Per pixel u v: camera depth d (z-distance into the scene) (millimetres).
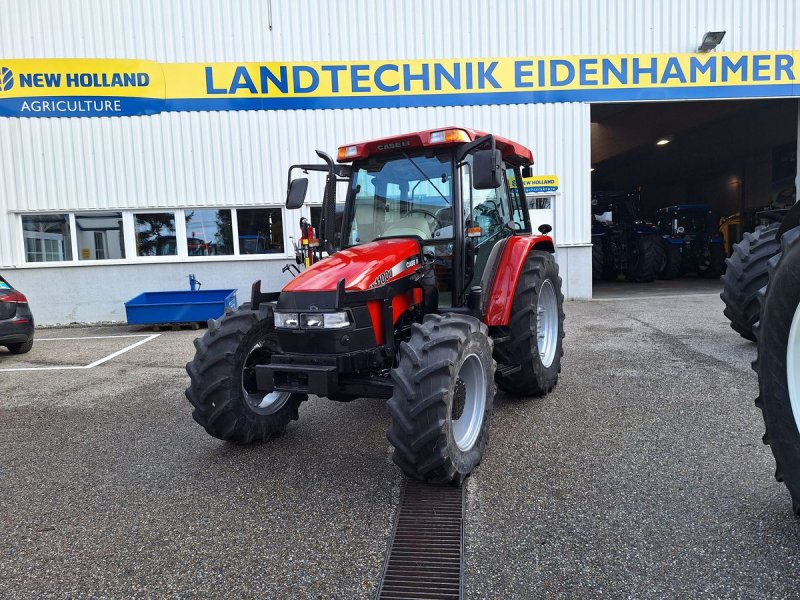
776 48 10695
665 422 3992
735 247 6355
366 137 10609
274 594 2250
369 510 2918
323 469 3465
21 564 2527
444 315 3350
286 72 10422
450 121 10672
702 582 2209
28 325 7547
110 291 10555
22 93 10172
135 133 10359
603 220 16578
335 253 3822
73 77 10188
